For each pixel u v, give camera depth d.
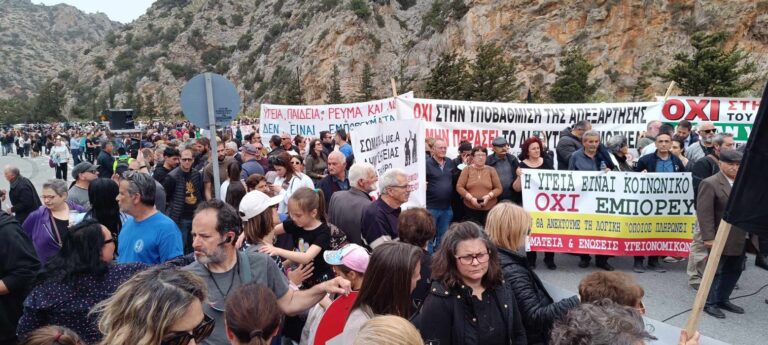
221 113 5.83
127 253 4.05
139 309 1.96
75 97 134.50
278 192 6.59
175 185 7.34
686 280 6.46
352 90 78.69
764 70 33.91
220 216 2.93
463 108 8.27
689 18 40.28
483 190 6.87
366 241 4.50
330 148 11.19
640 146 8.38
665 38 41.19
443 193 7.14
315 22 92.75
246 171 8.41
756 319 5.30
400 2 89.44
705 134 7.96
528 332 3.09
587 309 2.08
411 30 84.19
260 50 111.62
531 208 6.96
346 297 3.06
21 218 6.95
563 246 6.90
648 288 6.18
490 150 8.37
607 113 8.34
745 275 6.83
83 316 2.93
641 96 38.84
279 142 10.34
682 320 5.21
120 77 133.12
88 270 2.98
